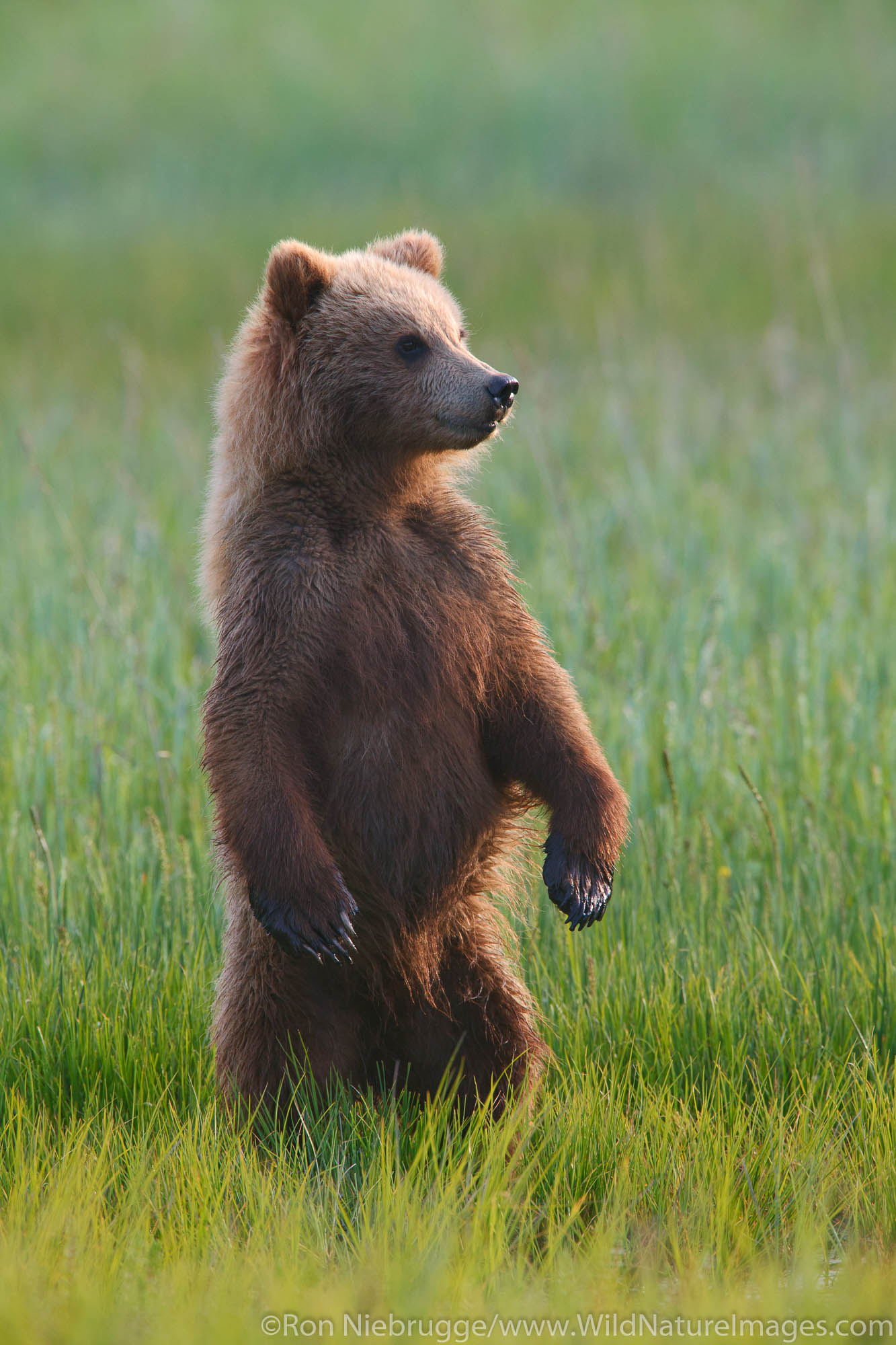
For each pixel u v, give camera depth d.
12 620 15.89
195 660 13.45
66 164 55.41
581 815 8.01
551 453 21.80
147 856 11.09
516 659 8.27
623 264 39.44
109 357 32.44
